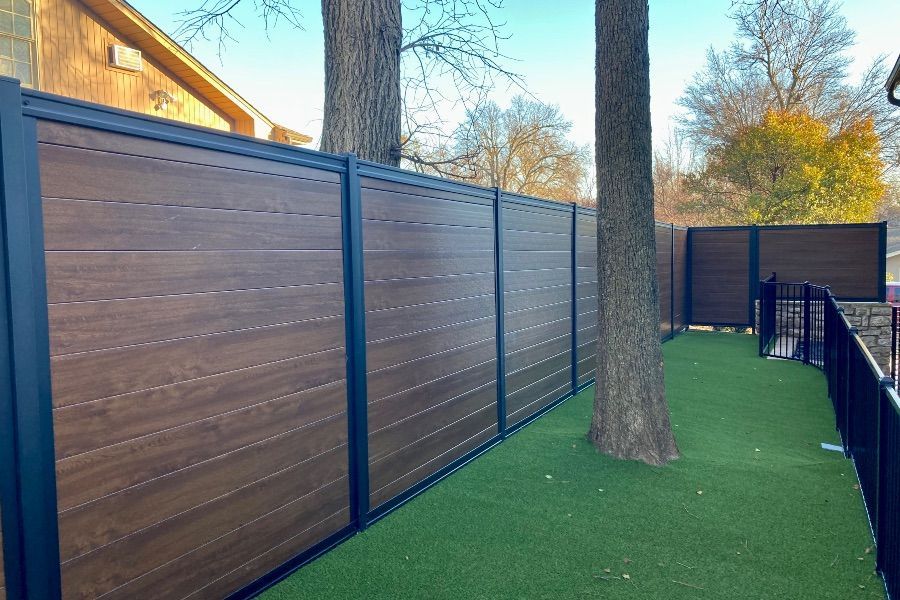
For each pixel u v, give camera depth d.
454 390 4.93
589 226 8.27
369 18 6.62
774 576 3.29
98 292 2.28
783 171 18.89
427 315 4.55
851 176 18.02
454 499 4.33
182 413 2.64
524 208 6.32
